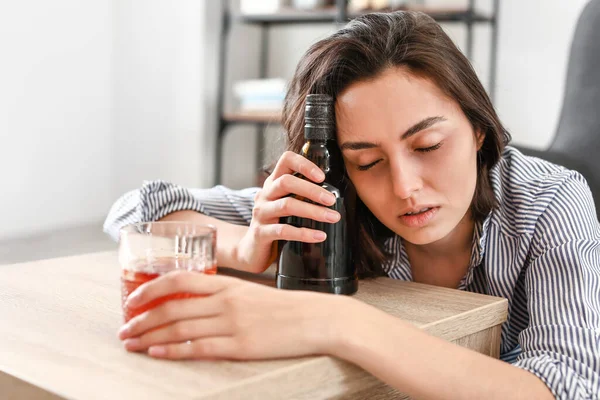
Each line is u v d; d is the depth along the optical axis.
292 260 1.06
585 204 1.25
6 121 3.87
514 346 1.35
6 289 1.10
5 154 3.88
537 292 1.13
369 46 1.07
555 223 1.19
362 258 1.23
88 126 4.34
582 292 1.08
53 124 4.12
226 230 1.30
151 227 0.92
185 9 4.45
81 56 4.25
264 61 4.70
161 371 0.77
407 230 1.11
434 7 3.57
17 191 3.96
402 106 1.04
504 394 0.86
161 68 4.54
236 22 4.32
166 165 4.61
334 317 0.83
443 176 1.08
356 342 0.82
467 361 0.87
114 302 1.03
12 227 3.94
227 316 0.83
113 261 1.29
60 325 0.93
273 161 1.47
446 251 1.33
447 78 1.07
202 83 4.44
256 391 0.75
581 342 0.99
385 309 1.02
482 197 1.25
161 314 0.83
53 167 4.15
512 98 3.72
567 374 0.91
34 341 0.86
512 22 3.68
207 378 0.75
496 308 1.07
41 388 0.73
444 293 1.12
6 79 3.84
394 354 0.83
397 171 1.05
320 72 1.10
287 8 3.99
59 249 3.58
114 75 4.46
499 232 1.28
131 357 0.81
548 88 3.63
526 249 1.22
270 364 0.80
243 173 4.72
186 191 1.40
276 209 1.07
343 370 0.84
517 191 1.28
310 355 0.83
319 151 1.07
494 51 3.57
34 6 3.96
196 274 0.85
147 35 4.53
